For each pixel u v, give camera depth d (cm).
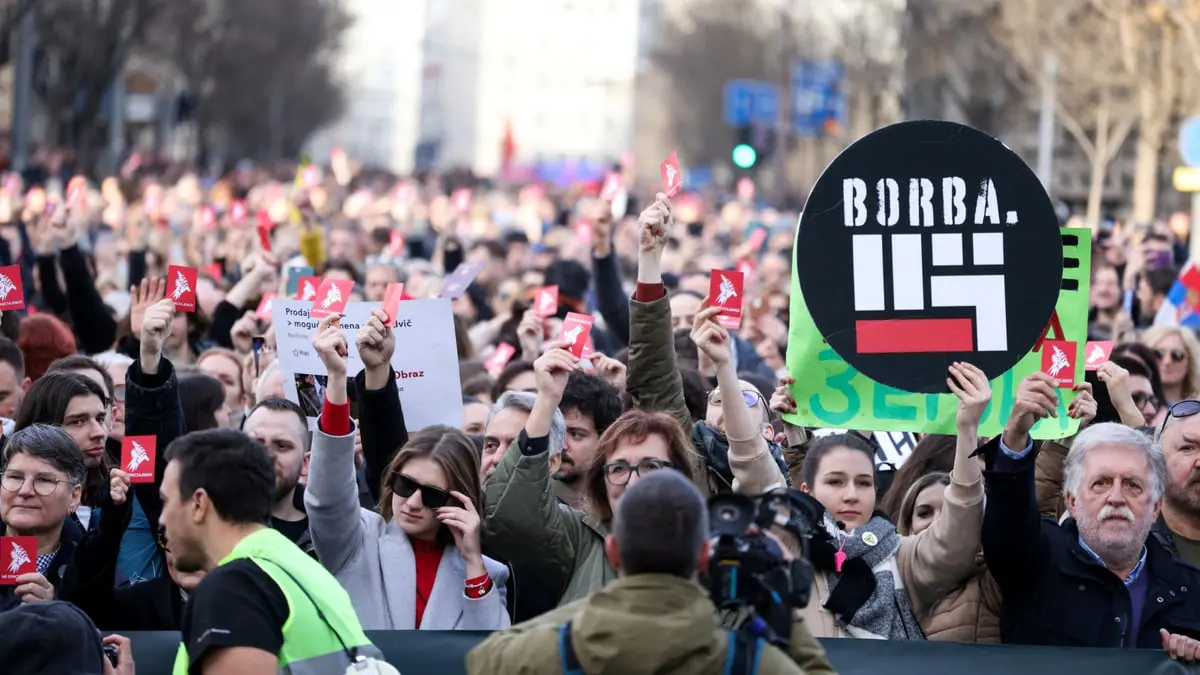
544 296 2464
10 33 8488
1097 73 8125
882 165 1391
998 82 10500
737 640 997
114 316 2644
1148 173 8075
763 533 1043
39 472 1395
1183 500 1537
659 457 1329
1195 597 1373
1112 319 3167
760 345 2725
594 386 1582
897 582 1362
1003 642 1352
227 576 1088
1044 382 1288
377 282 2786
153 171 11144
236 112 16550
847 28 14062
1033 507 1312
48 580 1402
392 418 1484
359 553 1374
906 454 1934
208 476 1127
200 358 2152
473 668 1034
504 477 1332
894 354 1387
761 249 6028
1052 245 1375
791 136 14850
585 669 984
